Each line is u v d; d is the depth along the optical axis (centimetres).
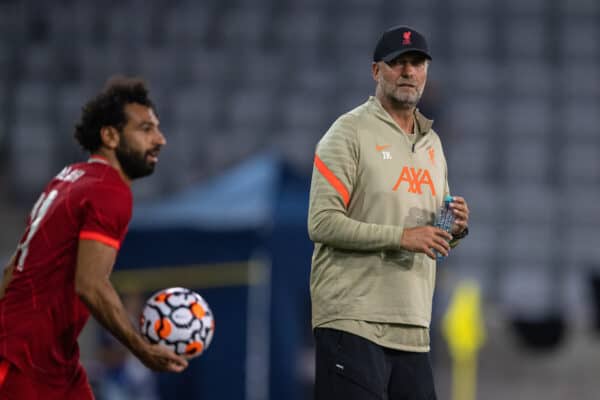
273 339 3014
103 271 1380
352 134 1496
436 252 1527
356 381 1452
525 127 5669
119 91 1509
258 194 3034
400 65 1486
